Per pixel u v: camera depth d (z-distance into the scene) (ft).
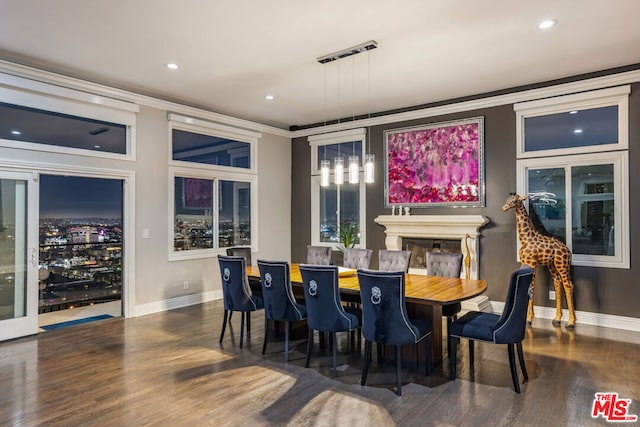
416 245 20.26
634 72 14.66
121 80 16.03
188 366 11.53
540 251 15.60
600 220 15.84
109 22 11.21
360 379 10.64
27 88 13.88
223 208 21.48
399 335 9.78
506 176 17.67
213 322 16.26
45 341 13.78
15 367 11.40
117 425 8.29
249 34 12.05
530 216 17.34
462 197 18.75
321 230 24.08
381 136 21.31
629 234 15.01
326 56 13.67
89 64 14.30
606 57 14.02
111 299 19.93
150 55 13.60
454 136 18.98
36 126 14.51
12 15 10.76
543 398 9.44
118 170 16.55
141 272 17.42
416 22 11.37
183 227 19.51
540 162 16.85
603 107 15.70
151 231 17.80
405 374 10.97
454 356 10.57
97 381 10.44
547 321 16.15
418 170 20.04
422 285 12.13
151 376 10.79
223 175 21.04
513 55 13.79
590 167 16.03
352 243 21.97
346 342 13.85
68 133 15.38
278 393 9.78
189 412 8.82
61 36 12.07
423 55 13.74
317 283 11.02
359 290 11.53
